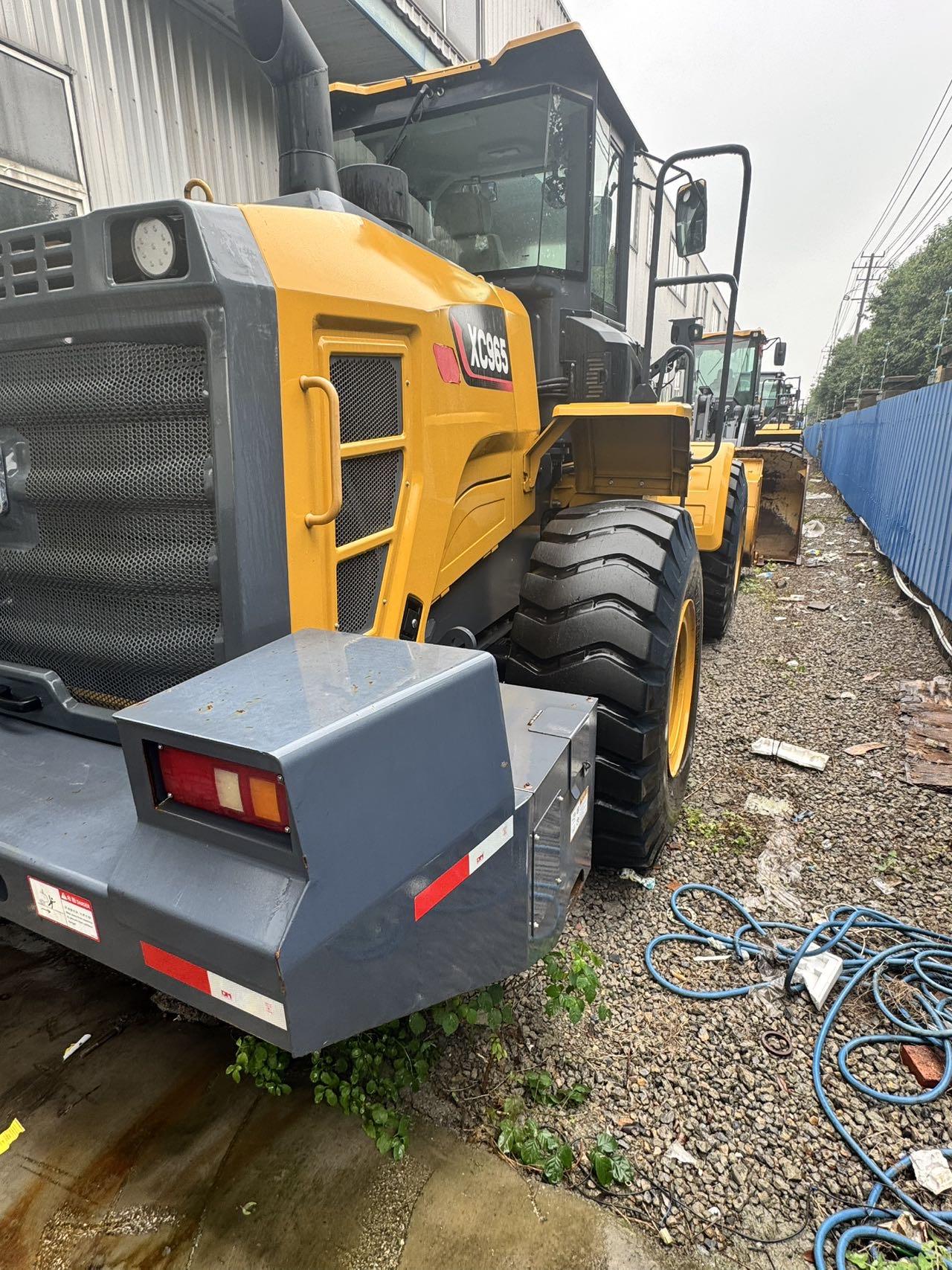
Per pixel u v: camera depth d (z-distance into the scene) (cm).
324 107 205
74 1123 171
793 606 672
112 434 162
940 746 371
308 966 105
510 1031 196
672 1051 193
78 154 516
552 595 237
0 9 457
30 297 156
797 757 358
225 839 111
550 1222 151
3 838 134
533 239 305
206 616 161
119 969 126
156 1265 142
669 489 293
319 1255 144
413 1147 165
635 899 254
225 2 592
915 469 756
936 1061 191
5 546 187
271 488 153
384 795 115
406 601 205
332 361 168
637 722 227
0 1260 143
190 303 142
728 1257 146
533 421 284
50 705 175
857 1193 159
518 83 292
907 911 252
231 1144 166
